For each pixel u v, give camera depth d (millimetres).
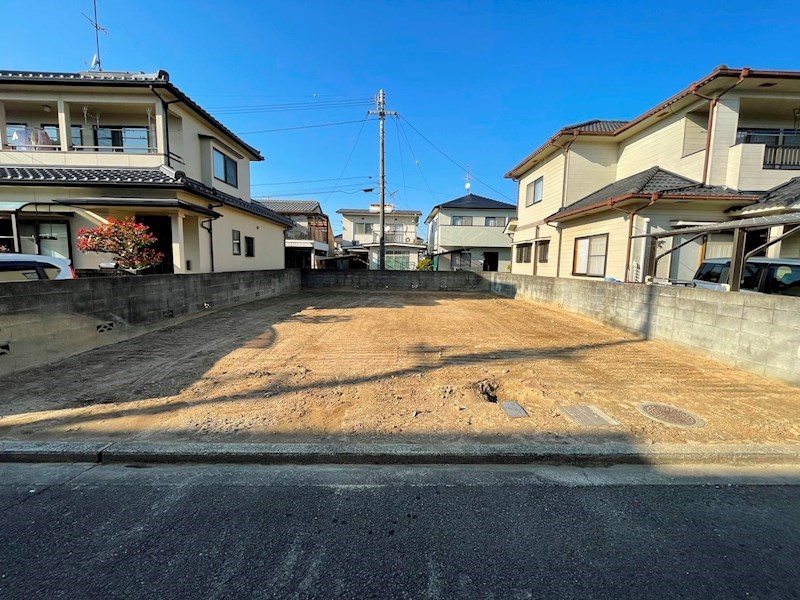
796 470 2607
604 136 11758
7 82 8953
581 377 4379
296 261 24578
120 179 8547
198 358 5023
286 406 3445
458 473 2543
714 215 8625
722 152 8859
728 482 2457
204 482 2408
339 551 1825
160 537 1909
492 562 1766
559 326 7824
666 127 10117
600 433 2965
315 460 2637
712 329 5129
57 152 9570
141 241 7652
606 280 8930
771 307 4309
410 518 2076
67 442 2730
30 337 4434
